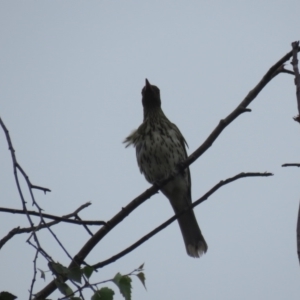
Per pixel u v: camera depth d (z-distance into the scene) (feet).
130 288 23.11
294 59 27.40
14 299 23.30
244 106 34.45
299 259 22.17
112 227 33.94
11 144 26.23
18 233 28.94
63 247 23.90
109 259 31.17
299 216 22.95
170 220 32.40
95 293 22.29
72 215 32.07
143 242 32.04
